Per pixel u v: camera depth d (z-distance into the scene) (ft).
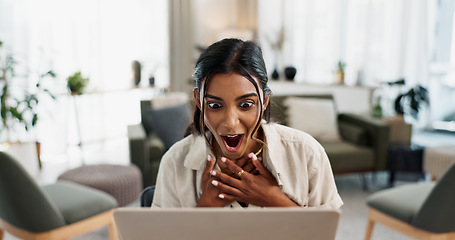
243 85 2.22
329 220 1.89
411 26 15.15
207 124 2.37
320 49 16.39
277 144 2.74
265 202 2.60
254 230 1.94
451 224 5.85
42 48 12.34
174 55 17.98
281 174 2.67
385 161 10.16
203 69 2.26
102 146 14.98
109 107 15.26
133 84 14.26
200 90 2.34
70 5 13.46
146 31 16.35
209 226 1.94
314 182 2.79
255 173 2.73
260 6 17.48
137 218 1.96
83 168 8.76
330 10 15.94
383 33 15.05
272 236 1.96
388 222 6.61
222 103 2.26
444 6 15.80
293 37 16.93
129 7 15.49
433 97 16.44
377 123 10.14
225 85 2.22
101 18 14.49
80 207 6.52
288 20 16.88
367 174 11.69
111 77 15.11
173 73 18.07
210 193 2.68
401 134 11.23
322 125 10.75
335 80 15.44
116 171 8.54
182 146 2.86
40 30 12.73
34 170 11.32
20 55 12.28
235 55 2.23
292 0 16.67
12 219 6.10
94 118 14.64
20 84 12.30
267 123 2.76
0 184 5.76
